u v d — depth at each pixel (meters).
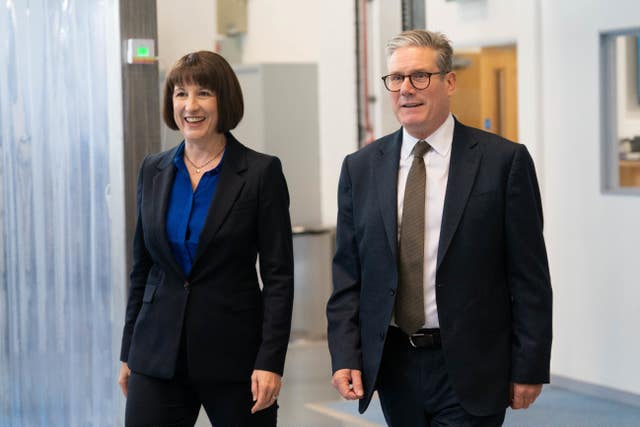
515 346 3.03
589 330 6.86
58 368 4.77
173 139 6.32
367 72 9.41
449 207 3.00
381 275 3.07
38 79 4.70
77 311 4.68
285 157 9.95
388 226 3.06
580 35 6.79
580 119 6.84
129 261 4.45
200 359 3.12
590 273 6.82
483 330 3.00
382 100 9.31
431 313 3.02
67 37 4.60
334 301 3.25
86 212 4.61
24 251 4.83
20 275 4.86
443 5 7.88
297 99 9.98
